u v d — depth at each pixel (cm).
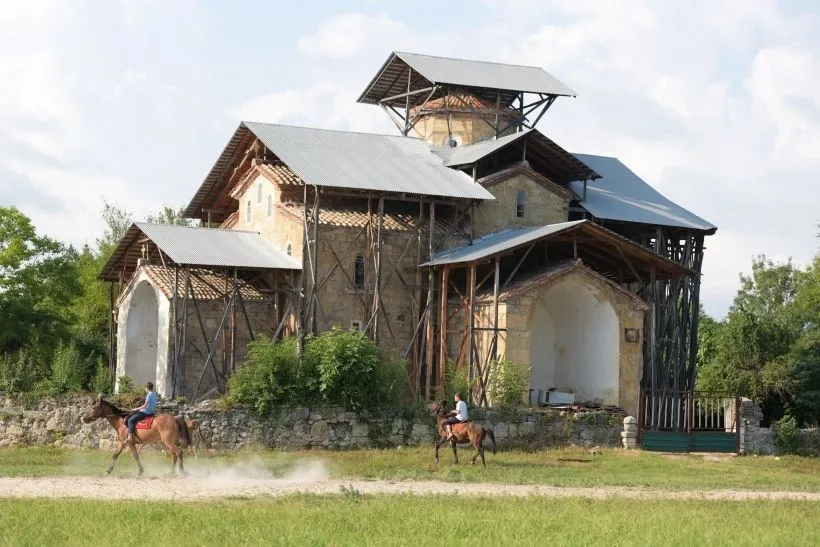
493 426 4731
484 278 5050
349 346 4750
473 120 6225
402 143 5975
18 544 2278
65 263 6316
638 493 3531
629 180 6375
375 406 4753
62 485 3303
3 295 6078
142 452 4378
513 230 5572
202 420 4516
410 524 2602
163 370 5175
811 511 3127
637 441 4872
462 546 2362
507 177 5716
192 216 6588
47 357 6081
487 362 5012
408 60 6228
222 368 5256
